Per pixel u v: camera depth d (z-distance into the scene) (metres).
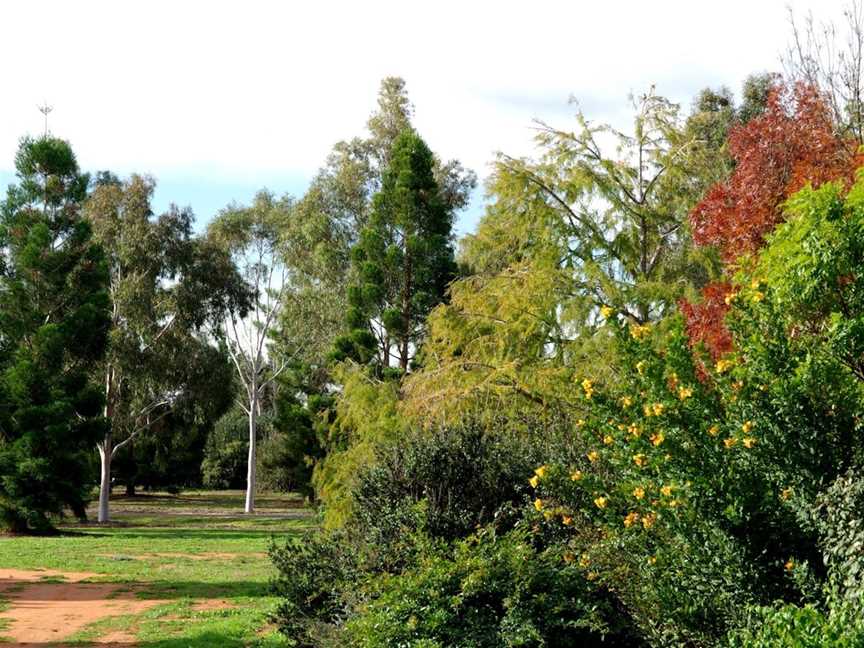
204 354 42.81
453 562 7.15
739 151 11.27
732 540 5.35
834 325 6.04
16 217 32.50
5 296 31.88
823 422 5.43
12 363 31.95
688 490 5.52
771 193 10.50
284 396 45.81
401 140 31.36
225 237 44.44
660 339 13.18
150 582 18.19
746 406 5.63
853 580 4.64
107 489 40.44
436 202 30.75
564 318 15.32
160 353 41.19
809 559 5.34
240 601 15.49
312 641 7.75
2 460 30.34
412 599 6.74
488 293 16.39
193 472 59.81
